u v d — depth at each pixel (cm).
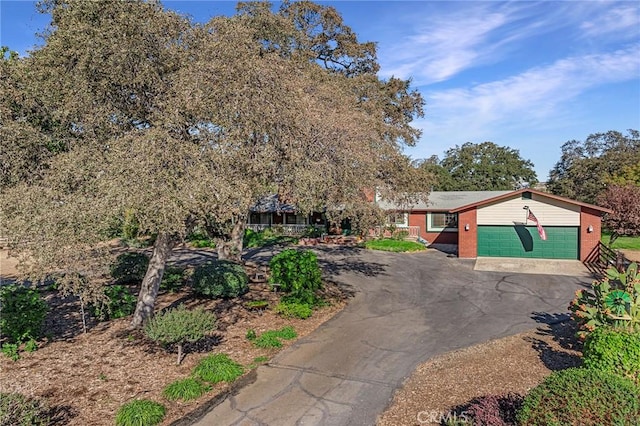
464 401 687
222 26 968
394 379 782
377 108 1878
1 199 742
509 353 905
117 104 909
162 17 914
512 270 1875
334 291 1466
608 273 978
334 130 1068
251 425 627
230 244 1705
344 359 876
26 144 880
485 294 1464
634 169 3353
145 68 878
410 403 688
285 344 955
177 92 859
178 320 814
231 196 809
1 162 860
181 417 648
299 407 680
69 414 643
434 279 1705
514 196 2125
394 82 2473
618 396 494
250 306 1196
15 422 530
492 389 729
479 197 2989
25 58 982
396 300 1375
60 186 775
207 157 831
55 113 876
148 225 745
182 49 943
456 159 5116
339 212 1305
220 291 1272
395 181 1448
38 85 894
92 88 880
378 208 1388
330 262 2062
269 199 2853
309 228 3066
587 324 877
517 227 2139
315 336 1013
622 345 721
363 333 1039
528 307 1295
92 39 841
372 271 1858
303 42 1803
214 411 666
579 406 486
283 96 939
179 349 827
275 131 940
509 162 4891
